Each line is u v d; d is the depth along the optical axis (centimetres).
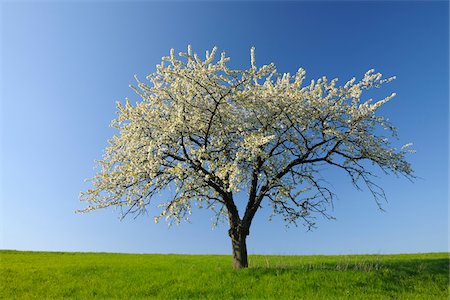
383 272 1791
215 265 2152
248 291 1548
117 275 1912
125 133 1772
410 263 2083
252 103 1766
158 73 1728
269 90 1848
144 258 2800
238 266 1812
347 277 1686
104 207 1723
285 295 1496
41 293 1680
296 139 1867
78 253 3347
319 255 2923
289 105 1805
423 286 1683
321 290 1559
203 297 1519
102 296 1605
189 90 1698
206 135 1731
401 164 1856
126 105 1725
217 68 1636
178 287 1652
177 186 1677
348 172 1877
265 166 1800
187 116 1736
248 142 1616
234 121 1809
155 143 1652
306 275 1698
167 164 1709
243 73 1627
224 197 1800
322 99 1844
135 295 1602
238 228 1817
